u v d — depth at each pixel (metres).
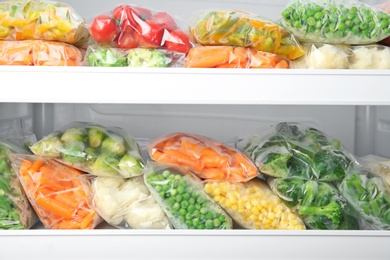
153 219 1.34
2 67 1.24
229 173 1.36
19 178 1.36
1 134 1.67
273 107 1.76
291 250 1.29
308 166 1.38
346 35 1.34
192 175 1.37
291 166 1.38
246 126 1.75
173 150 1.38
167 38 1.32
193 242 1.28
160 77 1.26
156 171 1.35
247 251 1.29
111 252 1.27
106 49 1.32
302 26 1.34
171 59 1.33
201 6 1.67
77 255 1.27
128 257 1.28
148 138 1.73
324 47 1.35
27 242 1.26
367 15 1.34
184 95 1.26
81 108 1.72
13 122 1.61
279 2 1.68
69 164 1.37
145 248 1.28
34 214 1.40
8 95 1.24
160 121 1.74
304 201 1.35
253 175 1.36
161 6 1.67
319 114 1.76
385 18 1.34
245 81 1.27
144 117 1.73
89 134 1.40
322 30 1.34
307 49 1.37
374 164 1.49
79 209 1.35
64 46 1.32
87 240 1.27
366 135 1.76
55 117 1.71
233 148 1.43
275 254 1.29
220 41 1.33
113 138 1.39
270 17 1.68
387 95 1.28
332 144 1.46
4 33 1.31
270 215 1.35
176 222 1.33
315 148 1.41
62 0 1.64
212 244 1.28
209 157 1.37
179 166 1.37
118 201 1.34
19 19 1.30
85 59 1.33
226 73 1.26
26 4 1.32
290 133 1.49
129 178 1.39
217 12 1.32
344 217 1.35
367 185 1.36
